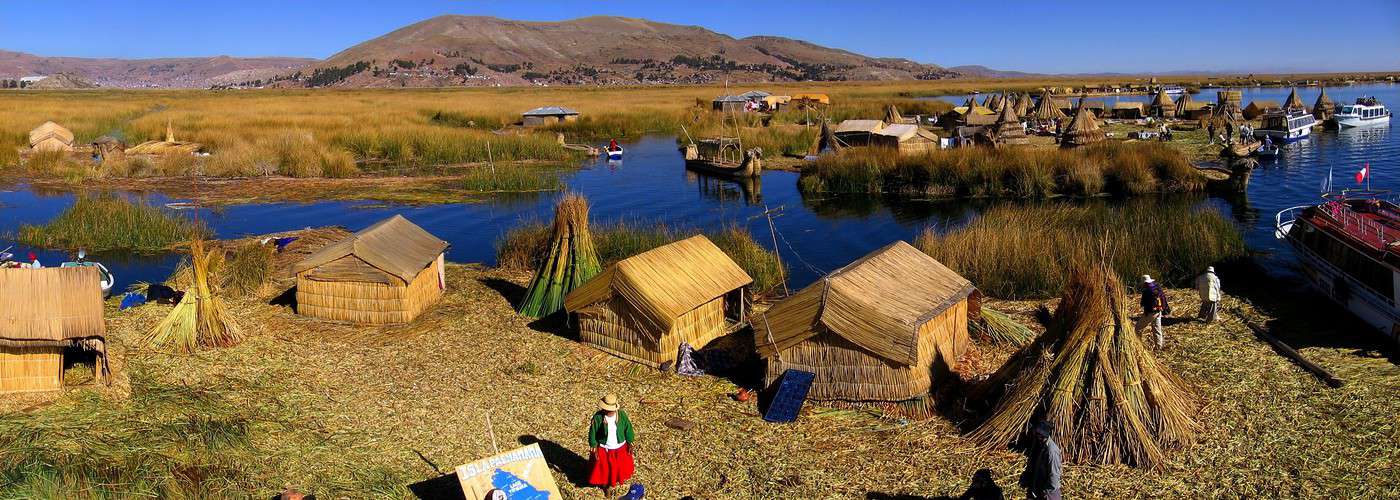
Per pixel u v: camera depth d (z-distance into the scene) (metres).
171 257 21.92
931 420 10.76
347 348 13.59
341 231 23.89
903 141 41.59
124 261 21.52
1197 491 9.03
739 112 69.69
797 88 153.75
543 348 13.59
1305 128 49.50
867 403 11.16
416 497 9.09
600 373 12.55
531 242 19.83
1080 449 9.72
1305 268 16.42
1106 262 16.97
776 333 11.48
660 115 67.19
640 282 12.89
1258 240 23.02
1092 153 33.50
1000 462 9.69
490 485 8.42
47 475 8.83
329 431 10.59
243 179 36.66
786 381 11.27
